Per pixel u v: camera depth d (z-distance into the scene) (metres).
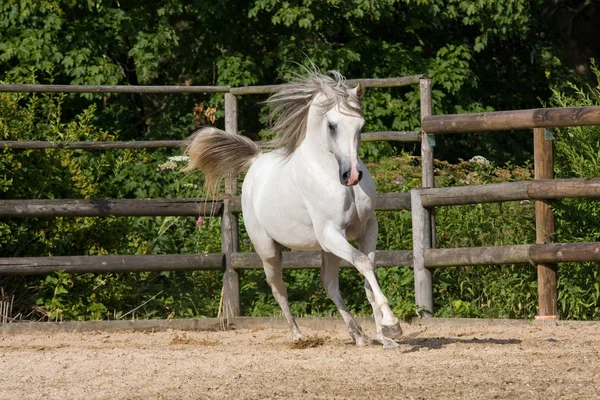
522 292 13.07
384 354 9.47
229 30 22.61
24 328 12.88
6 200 13.30
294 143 9.92
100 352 10.48
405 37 24.12
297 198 9.91
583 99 14.58
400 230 14.29
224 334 12.69
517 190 12.28
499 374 7.89
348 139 9.08
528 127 12.30
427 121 12.98
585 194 11.84
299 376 8.17
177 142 13.83
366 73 22.36
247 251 14.64
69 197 14.24
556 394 7.01
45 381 8.45
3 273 13.11
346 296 14.22
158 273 14.91
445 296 13.66
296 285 14.45
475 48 22.98
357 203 9.55
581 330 11.27
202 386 7.88
